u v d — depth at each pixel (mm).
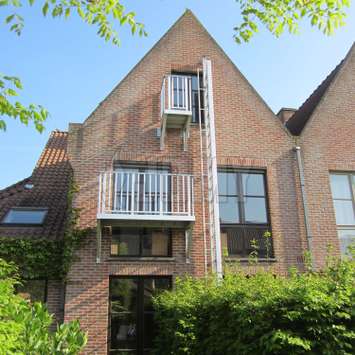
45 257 9539
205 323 6586
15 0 4766
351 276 5117
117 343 9344
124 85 11320
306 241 10797
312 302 4488
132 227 10102
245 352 4879
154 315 9289
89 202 10102
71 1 5020
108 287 9477
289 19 5234
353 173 11883
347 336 4387
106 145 10664
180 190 10578
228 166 11133
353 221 11406
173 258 9953
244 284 5758
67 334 4410
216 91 11812
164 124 10703
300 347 4457
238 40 5500
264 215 10961
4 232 9891
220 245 9930
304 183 11305
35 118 5270
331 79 13383
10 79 5078
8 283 4547
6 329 3588
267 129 11664
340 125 12102
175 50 12055
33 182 12125
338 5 4941
